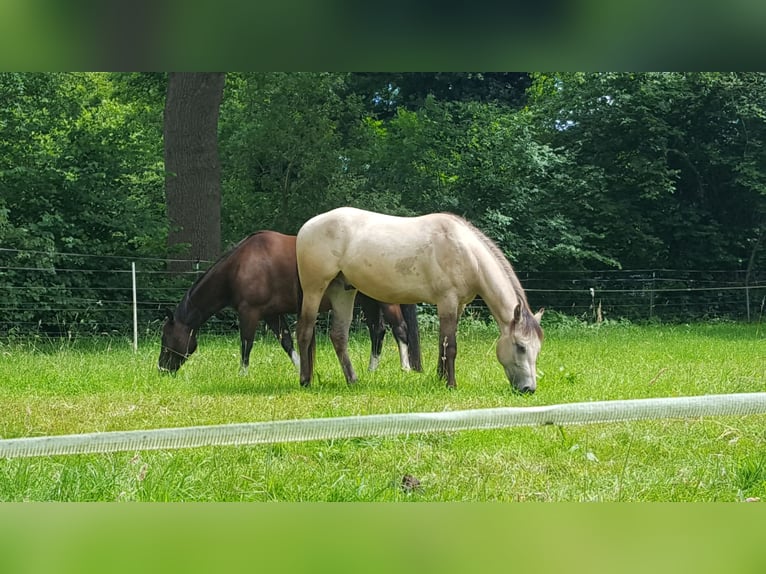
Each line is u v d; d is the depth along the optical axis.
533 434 5.77
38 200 17.44
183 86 19.47
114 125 27.72
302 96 22.61
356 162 23.86
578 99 25.89
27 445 3.79
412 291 8.96
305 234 9.23
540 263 24.30
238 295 10.63
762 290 26.50
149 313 17.80
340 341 9.42
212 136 19.80
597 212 25.47
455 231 8.93
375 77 29.17
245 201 23.14
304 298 9.23
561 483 4.47
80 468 4.59
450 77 29.38
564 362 11.73
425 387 8.45
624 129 25.83
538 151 24.42
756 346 15.20
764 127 25.97
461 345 14.91
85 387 8.92
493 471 4.75
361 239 9.01
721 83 24.00
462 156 24.05
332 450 5.25
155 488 4.19
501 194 24.22
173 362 10.57
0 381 9.49
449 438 5.60
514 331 8.27
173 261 18.52
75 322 16.69
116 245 18.02
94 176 17.88
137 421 6.46
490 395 7.91
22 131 18.20
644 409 4.23
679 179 26.98
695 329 21.08
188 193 19.62
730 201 27.39
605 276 26.31
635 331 20.19
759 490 4.36
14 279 16.31
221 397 7.87
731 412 4.29
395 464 4.92
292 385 9.05
